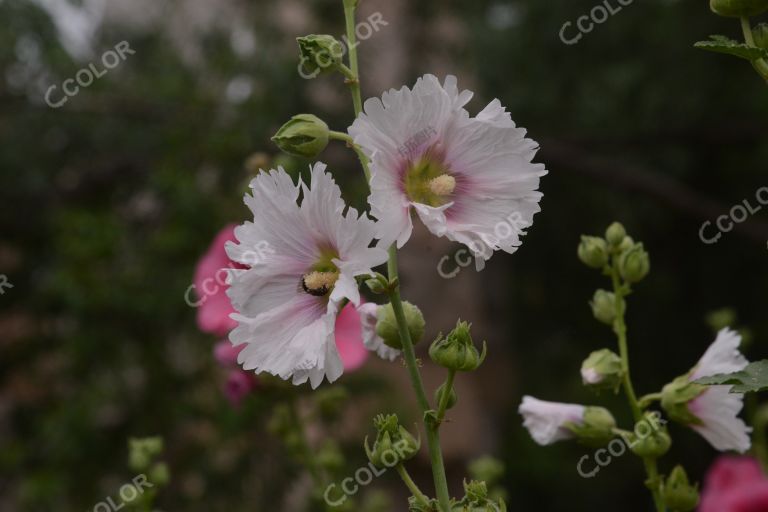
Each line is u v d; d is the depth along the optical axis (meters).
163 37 2.70
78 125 2.61
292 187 0.72
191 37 2.76
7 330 2.57
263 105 2.48
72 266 2.23
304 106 2.54
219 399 2.13
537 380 3.54
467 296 3.44
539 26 3.01
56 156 2.67
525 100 3.04
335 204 0.71
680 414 0.86
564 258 3.43
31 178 2.60
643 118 3.09
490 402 3.51
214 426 2.19
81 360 2.28
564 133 3.10
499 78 3.08
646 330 3.47
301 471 2.13
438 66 3.15
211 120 2.48
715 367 0.86
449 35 3.30
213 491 2.16
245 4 2.78
